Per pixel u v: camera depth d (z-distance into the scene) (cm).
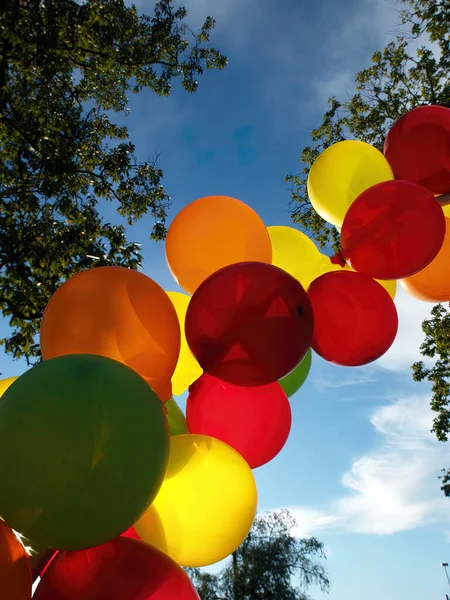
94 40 741
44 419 102
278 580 1809
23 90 639
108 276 142
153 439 110
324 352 178
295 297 138
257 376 141
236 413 170
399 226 169
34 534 103
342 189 204
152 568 120
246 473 152
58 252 599
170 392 150
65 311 135
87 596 113
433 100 813
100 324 133
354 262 178
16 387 111
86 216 656
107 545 123
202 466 145
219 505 142
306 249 217
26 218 662
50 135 659
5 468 101
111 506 102
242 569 1842
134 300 139
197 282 173
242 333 134
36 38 625
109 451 103
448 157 193
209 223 170
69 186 668
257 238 174
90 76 843
